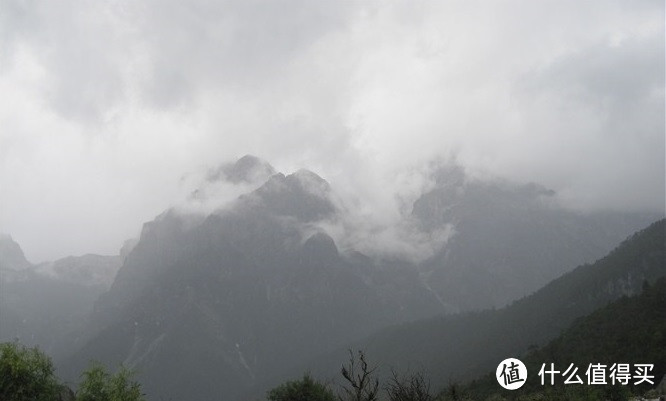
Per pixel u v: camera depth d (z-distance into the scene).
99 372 42.50
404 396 35.12
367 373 34.97
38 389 37.38
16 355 37.22
